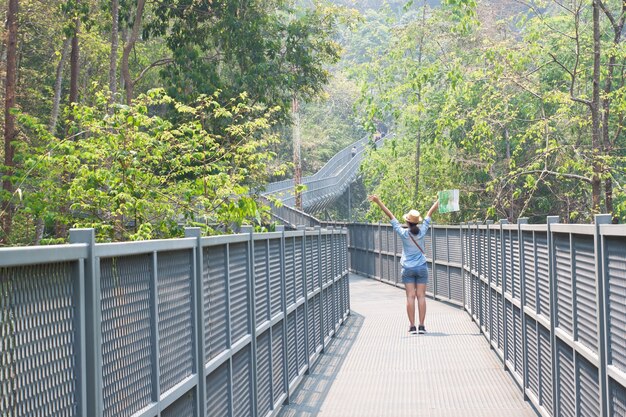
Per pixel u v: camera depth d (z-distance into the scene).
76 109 13.62
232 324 7.01
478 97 29.83
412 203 40.56
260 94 31.70
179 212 13.39
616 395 4.98
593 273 5.63
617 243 4.85
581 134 26.62
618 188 20.77
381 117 31.31
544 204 31.77
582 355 6.02
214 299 6.40
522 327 9.36
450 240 21.55
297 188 16.58
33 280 3.12
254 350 7.80
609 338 5.12
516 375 10.13
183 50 31.16
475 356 12.73
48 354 3.22
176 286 5.32
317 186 59.75
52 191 13.70
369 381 11.01
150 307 4.68
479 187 35.78
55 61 37.59
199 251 5.80
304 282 11.66
